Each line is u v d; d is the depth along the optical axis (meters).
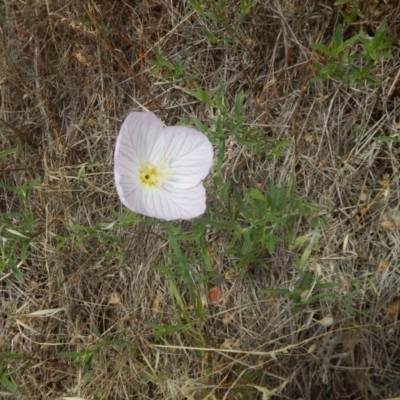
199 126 0.48
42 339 0.54
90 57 0.52
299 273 0.49
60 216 0.54
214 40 0.49
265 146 0.50
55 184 0.54
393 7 0.49
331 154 0.50
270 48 0.52
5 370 0.50
